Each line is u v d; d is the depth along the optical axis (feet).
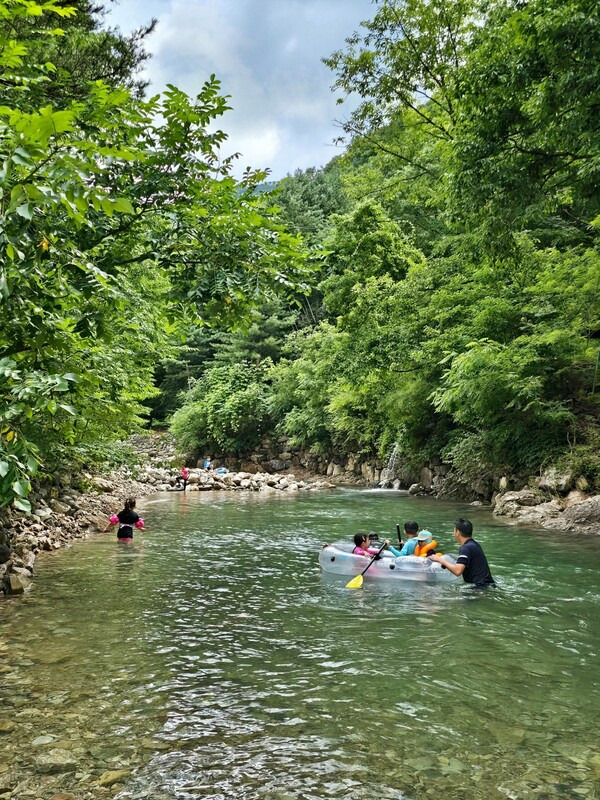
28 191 7.41
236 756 11.16
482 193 33.30
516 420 52.44
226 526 44.24
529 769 10.72
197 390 126.72
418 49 63.67
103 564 29.86
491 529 40.57
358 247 63.05
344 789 10.07
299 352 117.91
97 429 35.04
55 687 14.32
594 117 28.96
